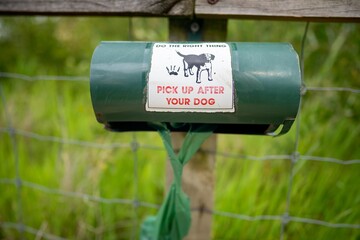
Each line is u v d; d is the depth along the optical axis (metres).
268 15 0.86
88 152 1.73
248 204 1.40
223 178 1.58
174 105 0.69
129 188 1.59
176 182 0.86
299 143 1.56
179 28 0.97
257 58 0.69
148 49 0.71
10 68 2.61
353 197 1.34
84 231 1.50
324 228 1.31
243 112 0.70
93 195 1.51
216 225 1.40
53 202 1.57
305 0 0.84
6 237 1.56
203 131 0.82
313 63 1.88
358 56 1.68
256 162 1.60
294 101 0.68
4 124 2.00
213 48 0.70
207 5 0.87
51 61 2.69
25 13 1.00
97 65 0.69
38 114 2.06
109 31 2.66
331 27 1.81
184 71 0.68
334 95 1.72
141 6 0.90
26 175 1.68
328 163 1.49
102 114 0.72
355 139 1.55
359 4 0.83
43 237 1.51
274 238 1.37
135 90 0.69
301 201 1.41
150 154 1.76
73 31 2.76
